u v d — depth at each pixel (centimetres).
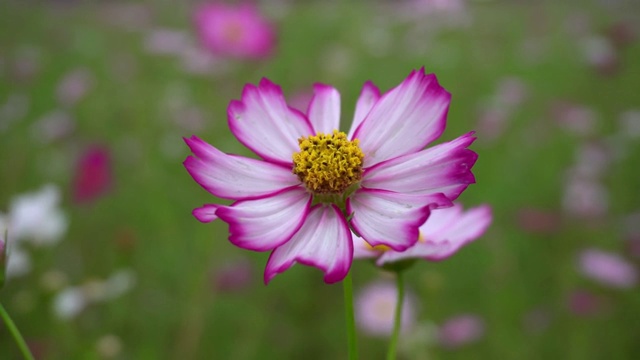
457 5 125
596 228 67
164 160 87
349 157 27
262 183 27
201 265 62
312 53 127
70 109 103
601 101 108
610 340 54
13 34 160
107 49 137
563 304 57
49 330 54
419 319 57
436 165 27
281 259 26
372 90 30
